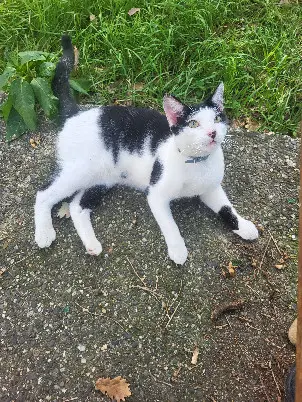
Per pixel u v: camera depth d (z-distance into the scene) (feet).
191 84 3.59
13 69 3.35
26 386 2.41
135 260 2.76
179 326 2.54
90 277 2.72
